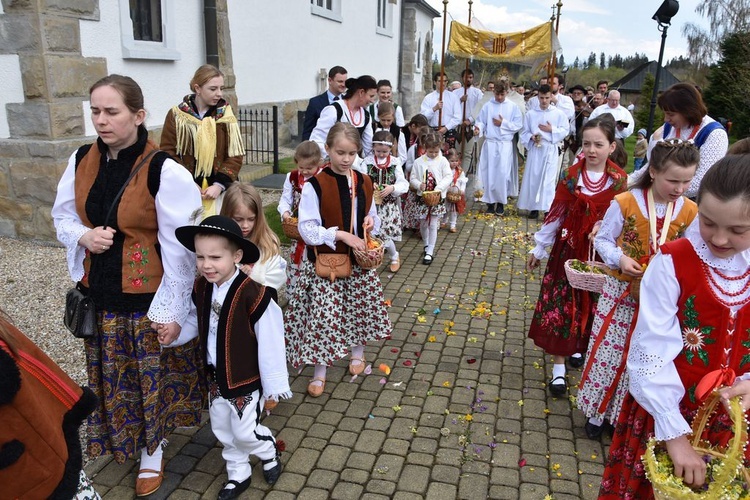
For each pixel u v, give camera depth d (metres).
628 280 3.11
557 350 3.85
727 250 1.75
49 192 6.34
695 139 3.94
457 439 3.42
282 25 13.10
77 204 2.62
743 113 22.64
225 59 9.34
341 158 3.63
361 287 3.85
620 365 3.12
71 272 2.70
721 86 23.98
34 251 6.32
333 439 3.39
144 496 2.90
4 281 5.52
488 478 3.09
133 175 2.56
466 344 4.69
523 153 10.20
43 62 6.02
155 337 2.68
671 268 1.89
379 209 6.10
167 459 3.19
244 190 3.28
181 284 2.63
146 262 2.62
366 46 19.45
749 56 22.84
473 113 10.95
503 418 3.65
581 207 3.75
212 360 2.78
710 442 1.96
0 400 1.39
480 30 9.95
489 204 9.75
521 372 4.24
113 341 2.63
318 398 3.84
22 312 4.91
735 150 3.16
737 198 1.62
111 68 7.00
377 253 3.67
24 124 6.25
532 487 3.02
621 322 3.16
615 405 3.17
